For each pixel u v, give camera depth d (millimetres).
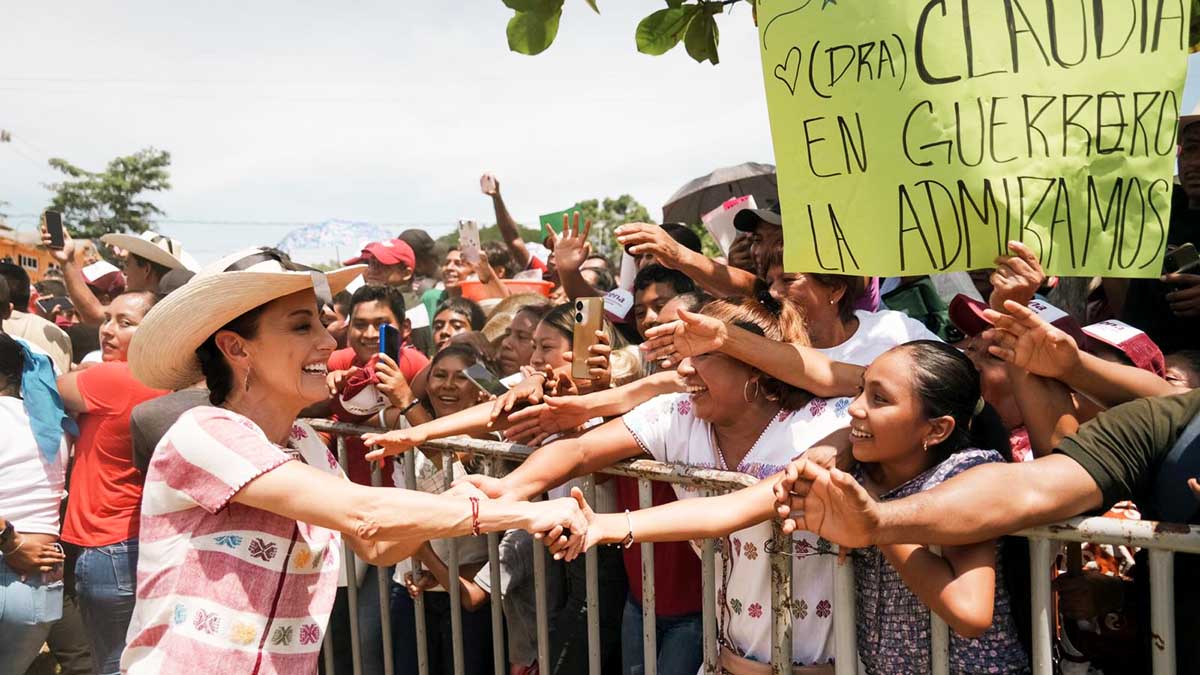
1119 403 2117
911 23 2016
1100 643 2277
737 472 2422
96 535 3812
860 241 2135
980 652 2039
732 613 2504
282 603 2096
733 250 4148
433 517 2027
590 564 2688
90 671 4852
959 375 2055
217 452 1993
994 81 1991
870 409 2070
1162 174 1994
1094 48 1972
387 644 3385
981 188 2014
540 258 9633
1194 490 1752
